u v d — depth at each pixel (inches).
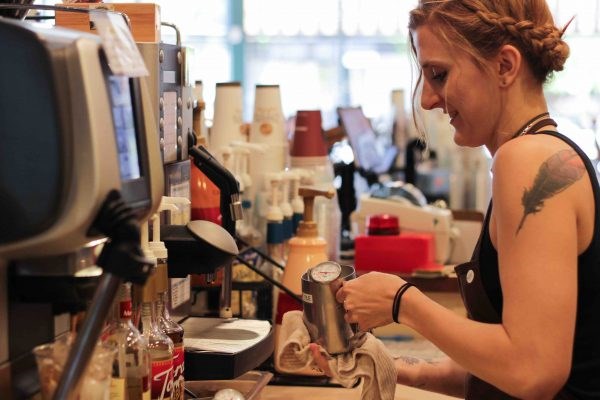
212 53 291.0
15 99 43.1
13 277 49.4
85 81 43.1
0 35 42.9
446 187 223.0
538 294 54.6
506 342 55.4
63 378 43.6
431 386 75.4
